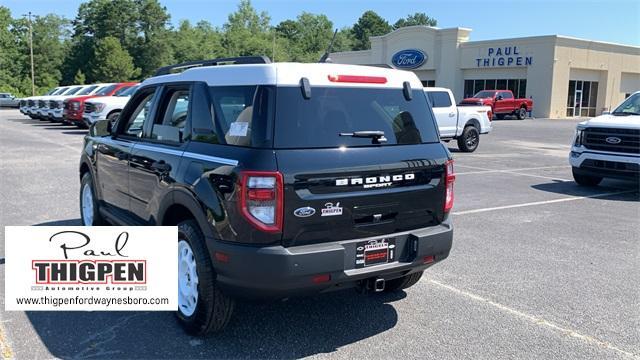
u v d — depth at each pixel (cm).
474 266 605
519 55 4384
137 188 505
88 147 645
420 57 4978
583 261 629
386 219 409
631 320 468
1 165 1280
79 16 9081
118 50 8094
